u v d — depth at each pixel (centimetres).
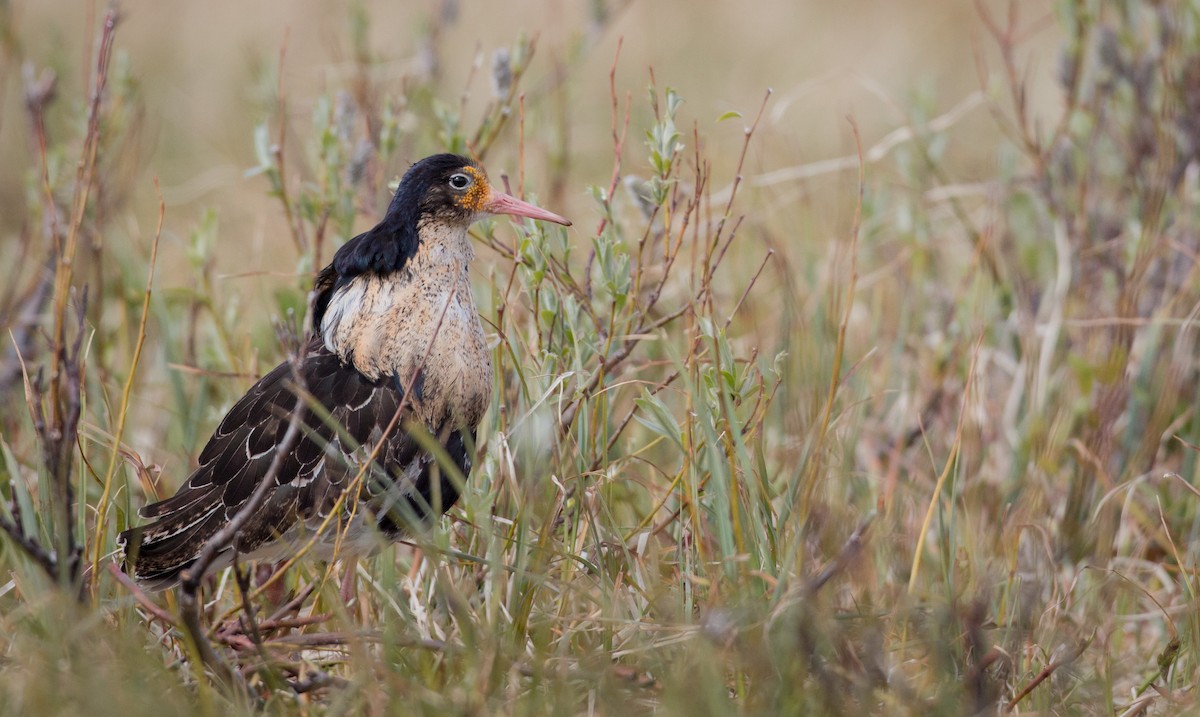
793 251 1459
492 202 976
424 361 901
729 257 1408
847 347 1295
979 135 1936
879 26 2350
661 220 1191
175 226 1734
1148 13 1389
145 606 846
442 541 855
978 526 1045
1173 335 1214
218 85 2145
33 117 1360
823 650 811
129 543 909
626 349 998
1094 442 1133
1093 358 1190
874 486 1111
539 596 909
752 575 866
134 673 780
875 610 895
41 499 880
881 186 1483
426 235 959
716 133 1866
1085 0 1377
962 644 862
